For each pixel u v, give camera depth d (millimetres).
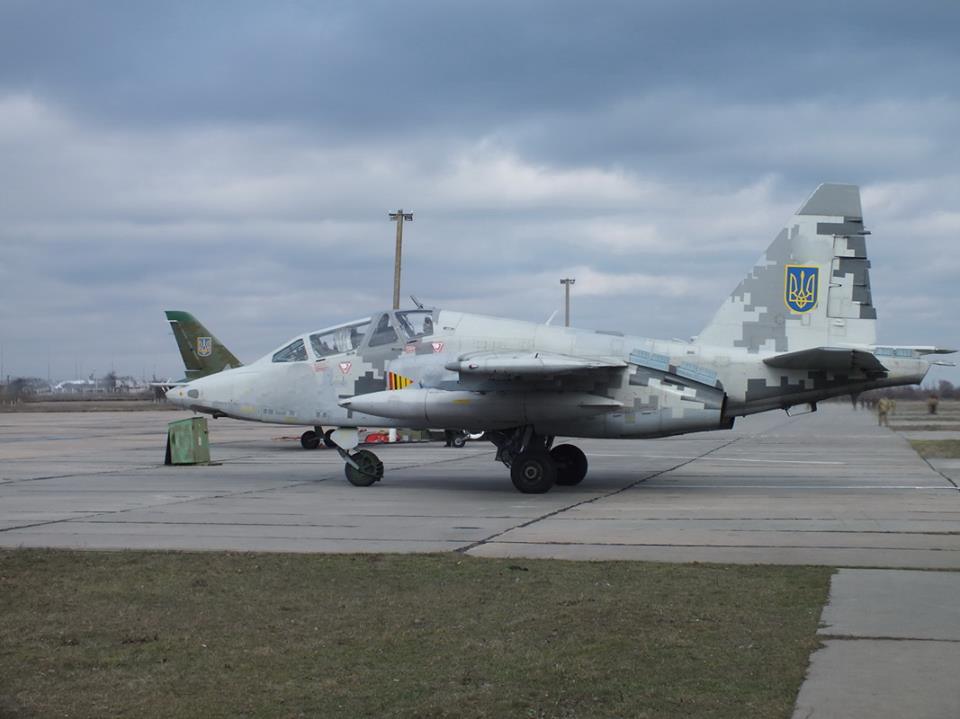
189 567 10438
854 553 11203
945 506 15680
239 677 6648
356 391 19875
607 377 17891
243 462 26422
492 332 19047
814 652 7094
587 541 12219
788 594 8930
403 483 20219
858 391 18062
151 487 19391
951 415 75625
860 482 20141
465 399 18125
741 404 18188
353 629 7883
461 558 10914
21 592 9234
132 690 6395
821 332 18188
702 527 13406
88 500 17031
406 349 19562
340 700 6168
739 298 18406
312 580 9734
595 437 18281
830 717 5805
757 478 21219
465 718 5852
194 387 20953
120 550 11609
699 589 9172
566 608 8461
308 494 18031
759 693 6219
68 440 38000
